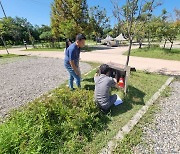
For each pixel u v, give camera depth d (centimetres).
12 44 4894
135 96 464
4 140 245
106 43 3625
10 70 898
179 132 316
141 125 337
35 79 690
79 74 451
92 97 365
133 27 645
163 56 1355
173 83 598
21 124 283
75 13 2323
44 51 2286
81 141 284
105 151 268
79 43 413
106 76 365
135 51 1775
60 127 293
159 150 271
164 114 380
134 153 265
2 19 4253
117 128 324
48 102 327
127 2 584
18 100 475
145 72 781
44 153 252
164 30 1648
